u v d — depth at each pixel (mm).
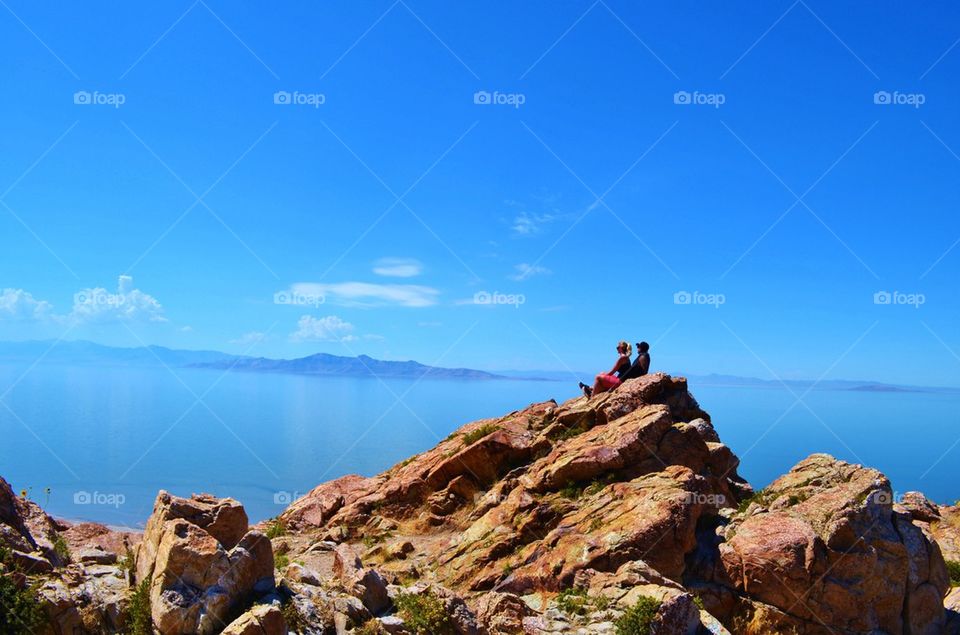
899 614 20625
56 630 13133
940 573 21875
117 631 13867
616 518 22062
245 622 13469
